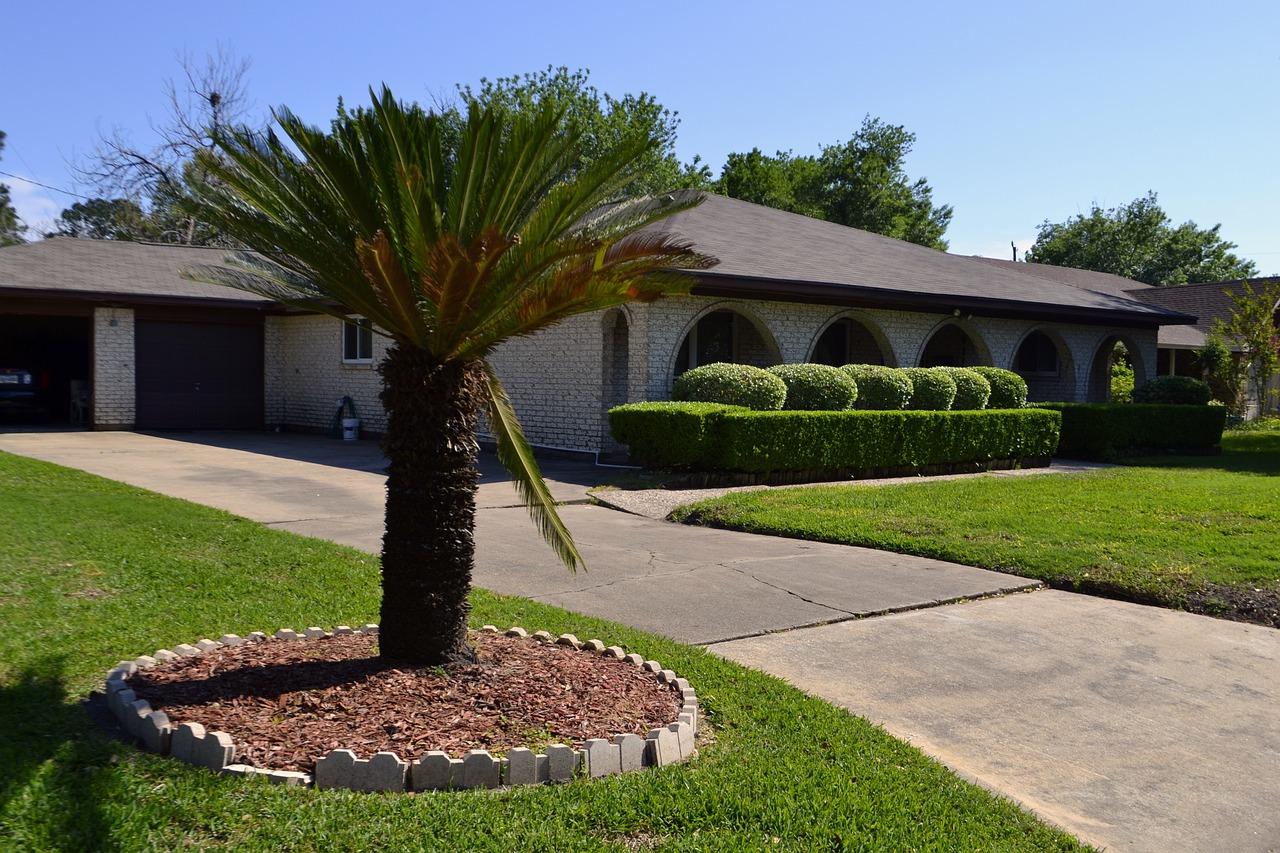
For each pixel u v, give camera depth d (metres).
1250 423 28.28
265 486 11.60
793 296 15.90
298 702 4.08
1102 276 36.28
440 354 4.39
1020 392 18.53
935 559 8.56
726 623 6.38
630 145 4.50
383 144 4.47
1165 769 4.37
